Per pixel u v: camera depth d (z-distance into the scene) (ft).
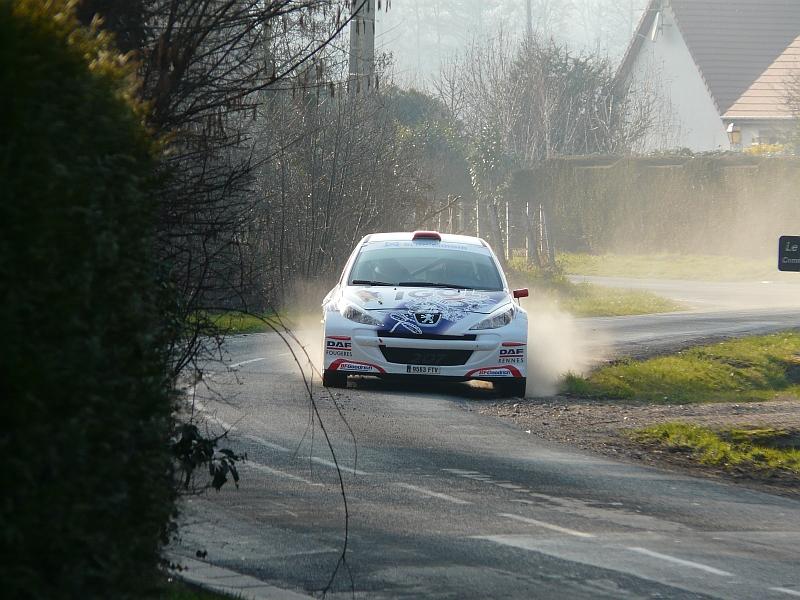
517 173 599.16
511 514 106.73
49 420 46.73
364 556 91.56
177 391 71.92
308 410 157.69
